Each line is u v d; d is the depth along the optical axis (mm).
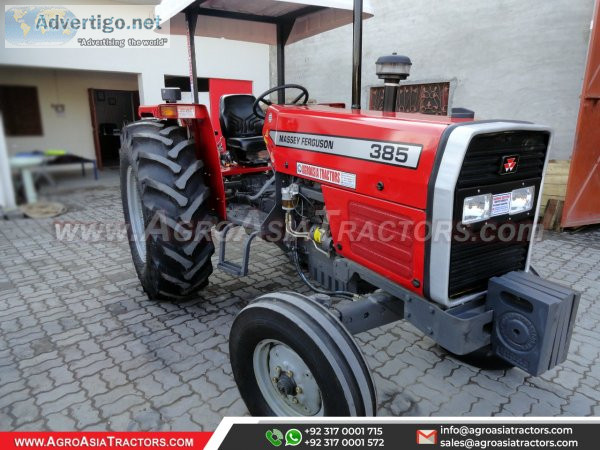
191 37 2965
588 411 1976
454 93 6523
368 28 7590
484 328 1602
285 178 2352
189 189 2576
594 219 4832
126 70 6855
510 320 1531
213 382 2160
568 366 2316
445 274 1479
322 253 2252
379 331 2674
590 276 3482
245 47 8875
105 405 1991
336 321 1583
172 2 2832
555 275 3506
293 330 1564
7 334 2600
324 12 3061
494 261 1657
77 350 2434
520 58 5730
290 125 2154
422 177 1469
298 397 1707
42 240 4453
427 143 1461
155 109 3205
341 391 1470
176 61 7641
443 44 6562
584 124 4410
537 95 5652
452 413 1953
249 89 9172
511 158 1507
